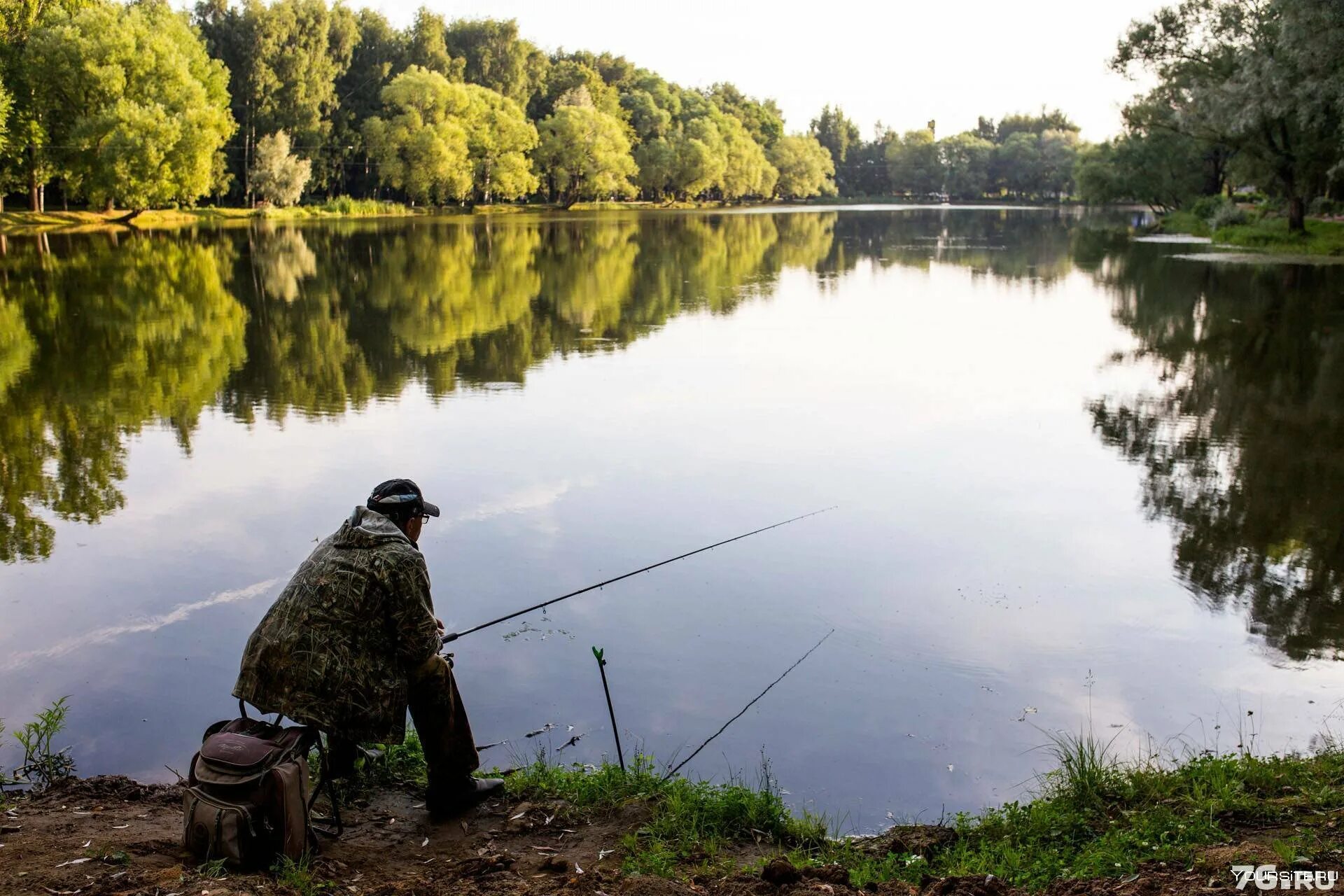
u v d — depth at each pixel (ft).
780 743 18.16
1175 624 23.12
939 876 12.71
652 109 339.16
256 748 11.82
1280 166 127.65
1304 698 19.80
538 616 23.43
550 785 15.35
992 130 579.89
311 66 229.25
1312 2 89.45
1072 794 15.19
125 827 12.97
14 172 160.04
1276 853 11.83
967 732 18.54
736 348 60.64
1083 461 36.11
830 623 23.09
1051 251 139.44
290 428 41.34
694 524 29.63
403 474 34.68
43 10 158.51
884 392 47.93
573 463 35.96
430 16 269.85
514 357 57.82
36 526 29.40
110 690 20.11
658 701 19.61
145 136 152.97
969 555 27.22
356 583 12.50
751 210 330.95
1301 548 27.81
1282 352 57.47
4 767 17.07
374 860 12.78
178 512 30.68
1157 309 75.97
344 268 108.68
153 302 80.07
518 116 271.49
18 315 72.69
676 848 13.30
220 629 22.82
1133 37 135.54
